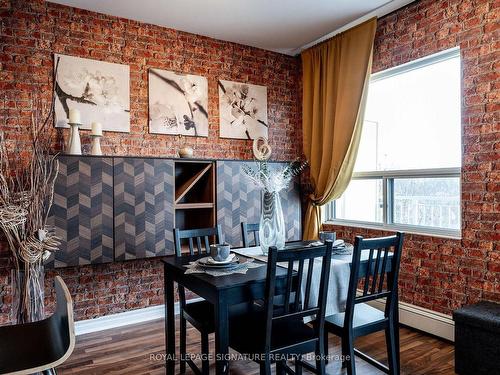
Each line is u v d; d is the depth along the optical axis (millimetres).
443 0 2896
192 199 3719
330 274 2064
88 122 3168
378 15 3375
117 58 3320
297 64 4430
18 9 2928
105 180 2918
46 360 1413
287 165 3877
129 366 2475
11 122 2887
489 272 2584
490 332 2189
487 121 2604
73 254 2787
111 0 3027
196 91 3719
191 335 3025
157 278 3479
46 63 3025
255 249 2666
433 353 2629
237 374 2373
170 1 3066
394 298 2178
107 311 3238
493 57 2570
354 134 3525
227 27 3598
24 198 2369
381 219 3576
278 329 1926
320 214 4031
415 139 3260
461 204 2766
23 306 2375
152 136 3488
